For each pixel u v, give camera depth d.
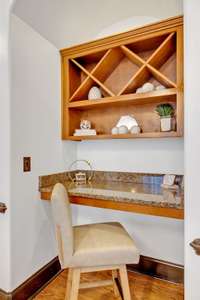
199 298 1.12
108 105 2.06
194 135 1.13
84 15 1.88
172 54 1.87
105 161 2.23
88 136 2.01
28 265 1.72
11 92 1.58
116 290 1.63
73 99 2.11
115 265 1.33
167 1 1.69
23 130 1.69
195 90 1.13
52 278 1.94
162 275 1.95
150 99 1.81
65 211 1.29
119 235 1.47
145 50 1.96
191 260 1.14
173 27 1.62
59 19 1.83
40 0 1.60
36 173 1.82
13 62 1.59
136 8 1.84
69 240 1.27
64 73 2.10
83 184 2.05
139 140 2.06
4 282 1.59
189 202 1.14
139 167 2.07
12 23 1.57
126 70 2.08
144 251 2.04
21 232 1.67
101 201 1.64
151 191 1.73
